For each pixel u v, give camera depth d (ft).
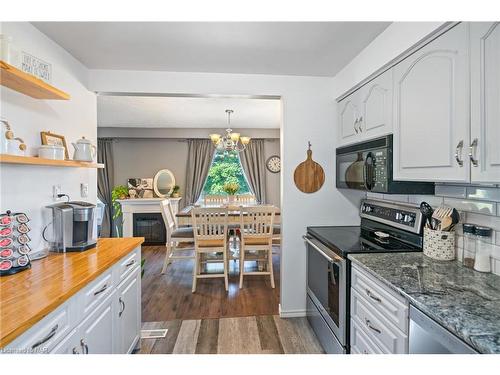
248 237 10.85
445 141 4.14
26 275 4.36
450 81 4.05
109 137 19.03
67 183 6.56
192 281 11.59
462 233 4.97
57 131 6.29
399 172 5.29
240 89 8.18
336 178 8.48
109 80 7.77
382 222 7.19
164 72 7.94
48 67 5.41
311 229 8.17
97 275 4.56
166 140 19.72
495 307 3.30
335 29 5.69
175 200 18.44
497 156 3.34
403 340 3.82
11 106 4.99
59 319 3.64
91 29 5.69
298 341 7.23
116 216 18.31
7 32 4.98
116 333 5.48
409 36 4.82
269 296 10.08
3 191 4.77
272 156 20.33
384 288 4.29
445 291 3.75
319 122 8.50
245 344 7.11
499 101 3.30
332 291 6.17
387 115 5.70
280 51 6.71
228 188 16.24
